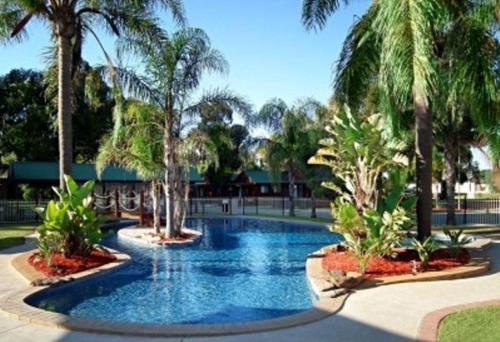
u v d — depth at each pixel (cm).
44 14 1335
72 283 1022
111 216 2748
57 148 4422
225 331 669
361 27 1319
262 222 2844
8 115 4381
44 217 1241
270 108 2861
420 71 958
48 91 1545
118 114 1703
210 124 1964
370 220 1103
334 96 1401
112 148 1858
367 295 879
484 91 1175
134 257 1500
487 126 1283
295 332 673
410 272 1027
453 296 864
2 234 1886
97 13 1409
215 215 3297
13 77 4412
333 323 714
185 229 2222
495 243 1575
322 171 2816
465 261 1132
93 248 1299
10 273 1098
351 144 1180
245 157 3259
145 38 1477
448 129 2284
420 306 802
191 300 986
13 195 3681
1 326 704
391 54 986
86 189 1245
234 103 1848
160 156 1938
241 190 5766
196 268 1336
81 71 1659
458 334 636
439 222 2508
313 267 1141
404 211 1120
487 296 862
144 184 3092
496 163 1873
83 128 4300
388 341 632
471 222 2516
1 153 4428
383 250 1094
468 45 1165
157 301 979
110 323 698
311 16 1431
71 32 1313
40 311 759
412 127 1805
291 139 2869
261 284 1130
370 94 1507
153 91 1723
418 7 977
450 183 2355
